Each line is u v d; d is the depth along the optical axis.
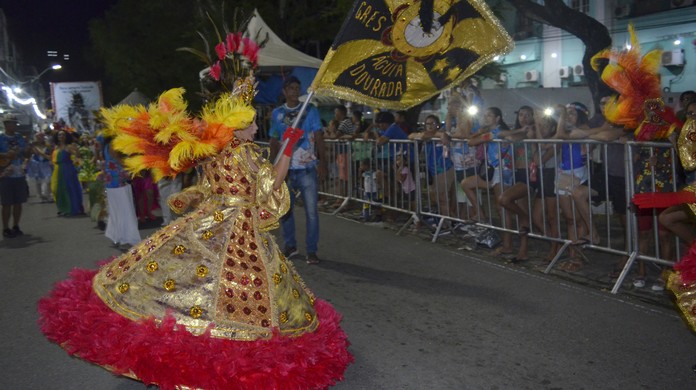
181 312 3.33
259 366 3.23
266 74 13.57
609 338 4.65
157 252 3.43
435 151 8.32
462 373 4.09
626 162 5.85
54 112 33.12
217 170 3.60
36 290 6.33
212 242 3.47
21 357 4.48
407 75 4.45
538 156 6.81
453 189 8.50
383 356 4.38
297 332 3.56
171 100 3.69
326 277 6.51
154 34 27.47
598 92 12.05
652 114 4.52
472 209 8.64
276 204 3.65
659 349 4.43
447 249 7.75
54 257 7.93
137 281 3.39
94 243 8.79
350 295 5.86
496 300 5.61
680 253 6.11
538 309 5.34
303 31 20.09
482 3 4.27
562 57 21.61
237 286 3.42
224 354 3.23
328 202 11.49
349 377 4.04
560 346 4.52
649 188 5.80
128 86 29.50
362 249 7.84
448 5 4.35
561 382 3.94
